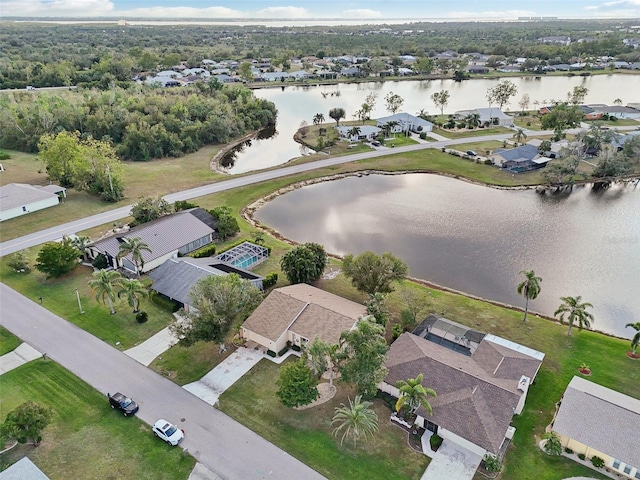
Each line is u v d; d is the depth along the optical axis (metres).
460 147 128.12
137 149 121.62
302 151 132.38
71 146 93.56
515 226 83.56
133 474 35.94
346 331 42.12
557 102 173.38
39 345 50.66
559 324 56.28
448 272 68.69
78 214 84.81
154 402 43.09
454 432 38.44
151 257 66.38
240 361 48.62
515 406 39.75
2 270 66.12
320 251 63.38
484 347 48.53
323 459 37.50
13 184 89.25
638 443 36.38
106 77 183.38
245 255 67.62
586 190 102.25
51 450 37.91
